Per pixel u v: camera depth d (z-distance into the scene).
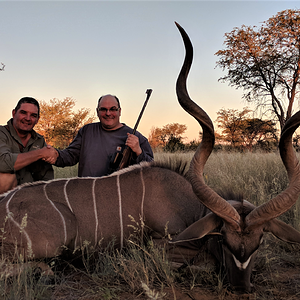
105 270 2.51
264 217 2.09
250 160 6.95
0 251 2.51
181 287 2.37
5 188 3.17
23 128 3.47
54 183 2.86
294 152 2.21
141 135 3.91
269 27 17.52
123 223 2.78
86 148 3.73
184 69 2.28
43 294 2.23
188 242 2.64
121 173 2.97
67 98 26.38
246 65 18.25
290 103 17.56
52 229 2.54
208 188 2.20
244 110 21.92
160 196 2.82
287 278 2.50
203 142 2.29
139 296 2.24
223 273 2.39
